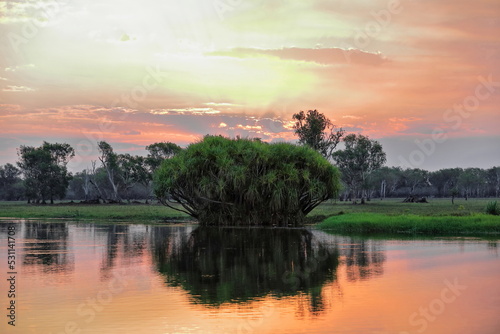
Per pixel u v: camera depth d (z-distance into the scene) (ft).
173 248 103.14
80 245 108.37
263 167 163.02
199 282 68.13
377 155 395.96
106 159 414.41
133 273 74.84
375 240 114.83
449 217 143.23
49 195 412.98
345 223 141.79
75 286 65.72
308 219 182.39
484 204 317.22
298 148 167.02
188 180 164.66
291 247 103.55
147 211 247.91
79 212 237.04
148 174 406.21
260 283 67.51
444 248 99.14
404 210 235.40
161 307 55.16
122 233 137.18
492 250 95.66
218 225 163.73
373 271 75.31
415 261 83.56
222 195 161.27
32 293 61.72
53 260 87.20
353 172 401.49
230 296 60.08
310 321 49.93
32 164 406.00
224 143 167.84
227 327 48.21
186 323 49.52
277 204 157.69
